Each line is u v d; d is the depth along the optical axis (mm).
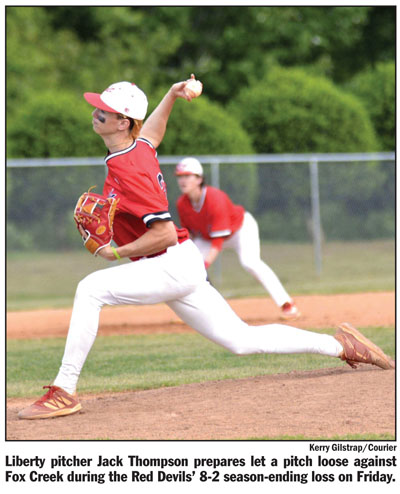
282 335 18734
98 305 17359
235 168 52812
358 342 20062
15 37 76938
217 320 17953
